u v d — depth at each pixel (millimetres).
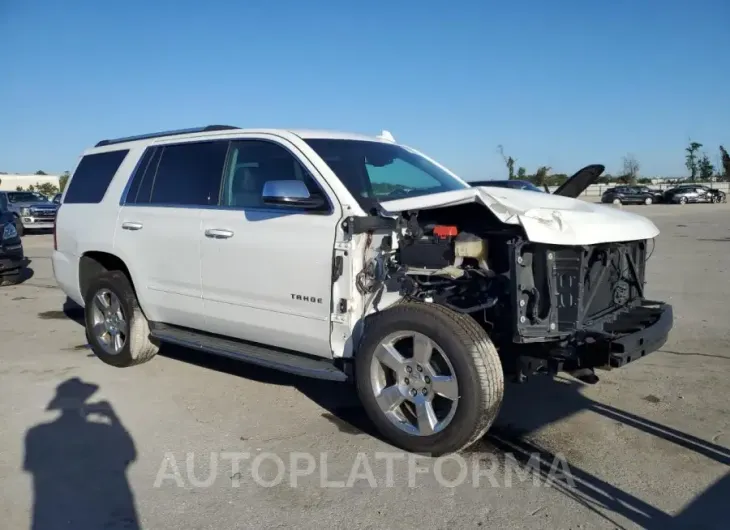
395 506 3533
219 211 5043
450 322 3879
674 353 6266
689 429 4488
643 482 3756
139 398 5285
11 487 3797
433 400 4148
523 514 3430
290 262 4500
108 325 6184
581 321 4133
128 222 5750
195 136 5484
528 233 3807
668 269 11758
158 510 3533
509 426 4578
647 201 44625
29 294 10555
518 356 4191
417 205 4281
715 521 3330
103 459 4156
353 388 5461
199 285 5164
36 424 4754
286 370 4562
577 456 4105
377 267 4250
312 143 4793
